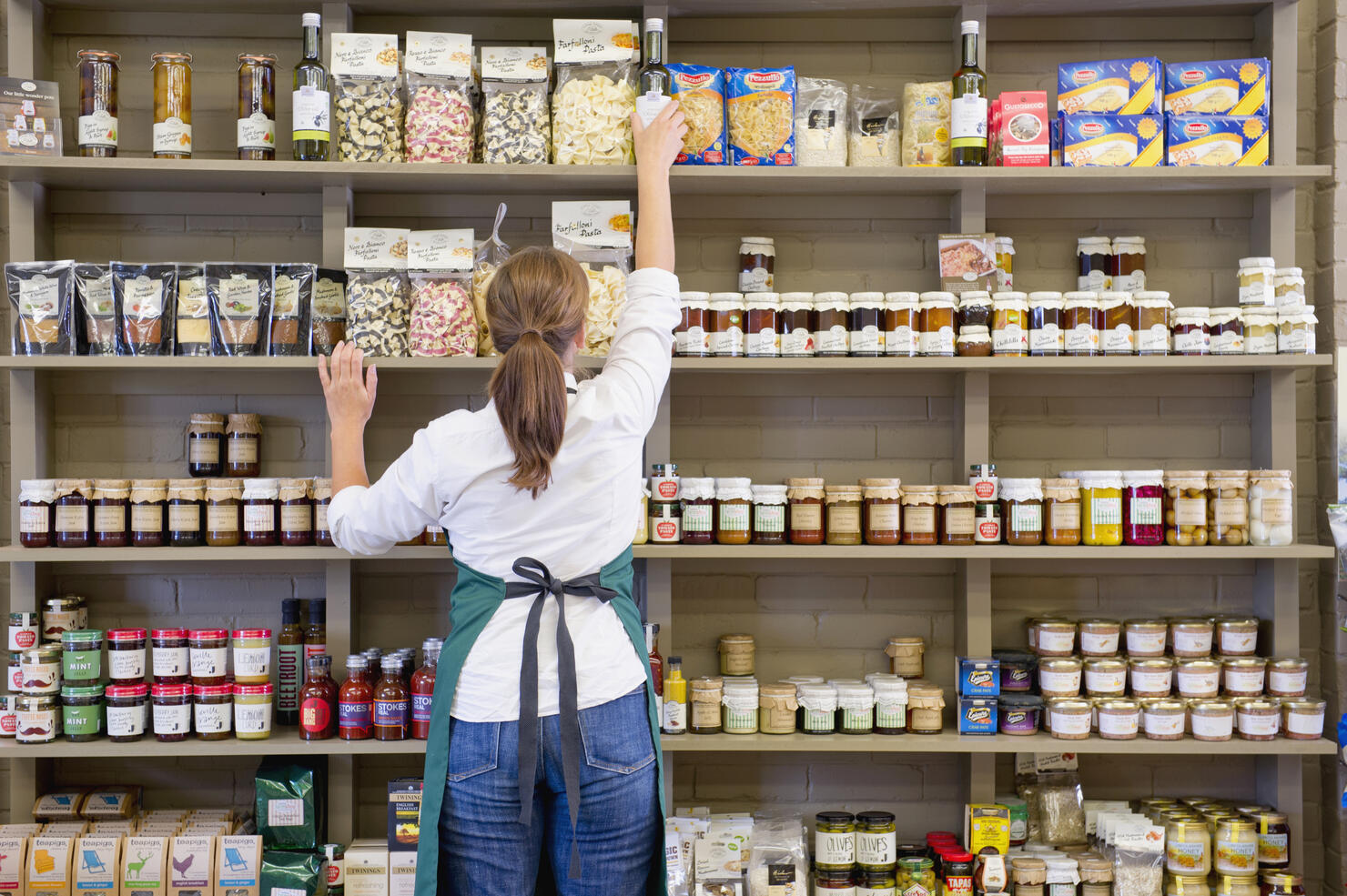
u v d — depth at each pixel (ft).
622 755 5.26
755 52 9.32
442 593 9.18
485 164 8.22
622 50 8.32
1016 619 9.30
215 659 8.17
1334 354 8.95
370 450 9.17
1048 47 9.36
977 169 8.36
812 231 9.33
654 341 5.90
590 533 5.41
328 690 8.22
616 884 5.29
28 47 8.63
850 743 8.23
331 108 8.53
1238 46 9.28
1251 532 8.46
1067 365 8.30
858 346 8.41
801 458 9.34
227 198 9.11
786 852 8.32
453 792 5.23
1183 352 8.39
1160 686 8.46
